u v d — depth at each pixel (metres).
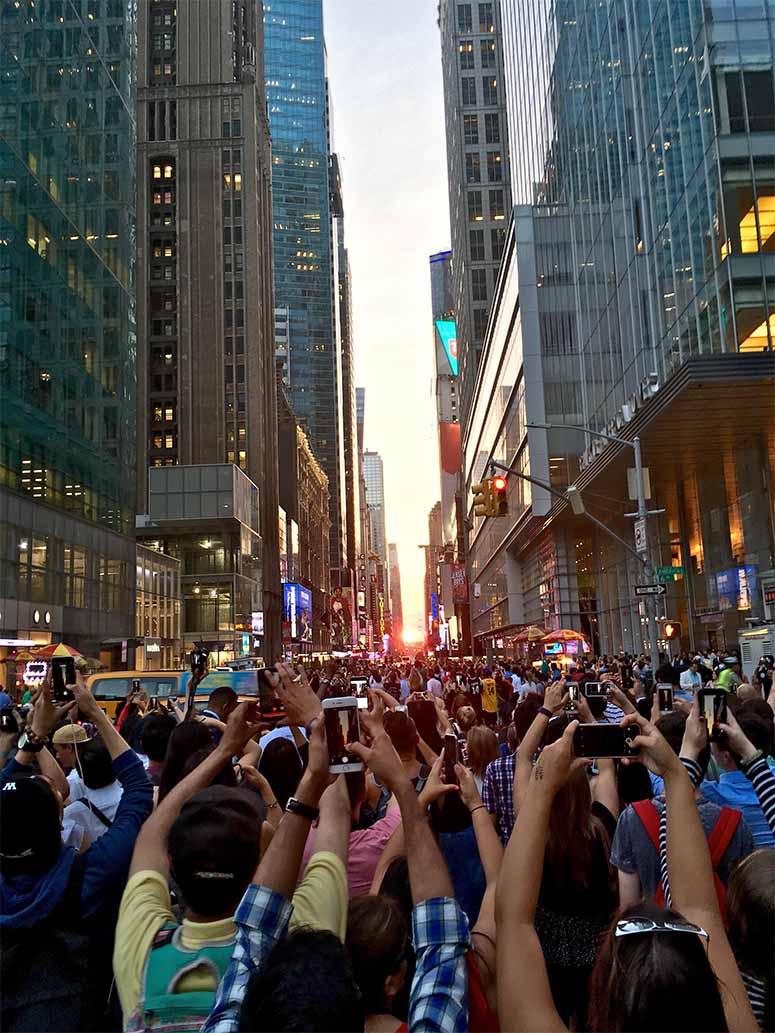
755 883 2.79
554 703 4.80
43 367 43.69
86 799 5.28
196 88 118.25
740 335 30.08
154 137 117.62
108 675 21.67
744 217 30.72
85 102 50.66
